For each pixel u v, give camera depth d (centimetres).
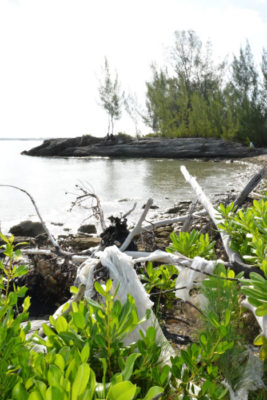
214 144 3422
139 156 3694
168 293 354
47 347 171
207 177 1888
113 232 415
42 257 455
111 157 3803
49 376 125
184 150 3456
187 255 351
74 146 4275
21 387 125
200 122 3969
